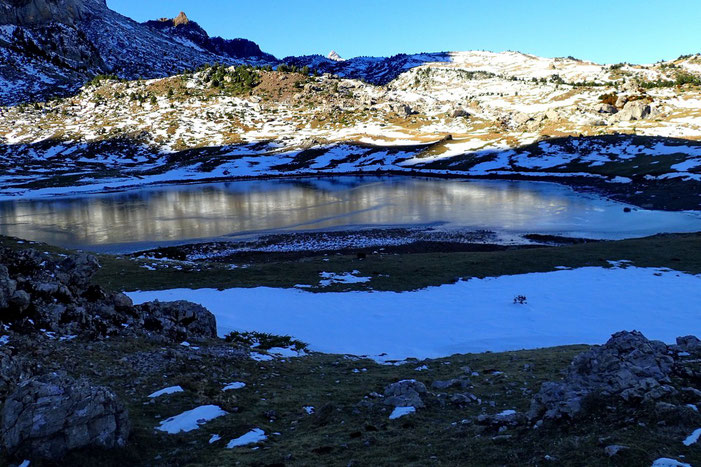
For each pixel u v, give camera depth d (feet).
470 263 164.66
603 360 49.47
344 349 95.81
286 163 636.07
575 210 303.68
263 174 581.12
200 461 41.55
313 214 318.24
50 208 369.91
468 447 39.83
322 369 77.10
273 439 47.29
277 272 156.56
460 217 292.20
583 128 620.08
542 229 252.83
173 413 52.70
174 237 254.27
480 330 106.42
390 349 96.12
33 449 39.09
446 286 140.15
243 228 275.59
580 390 44.80
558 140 563.89
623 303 120.88
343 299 128.16
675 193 325.21
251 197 409.28
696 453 32.81
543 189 401.70
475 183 457.27
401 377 69.62
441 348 96.58
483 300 127.13
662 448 33.76
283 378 70.44
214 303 122.31
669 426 36.55
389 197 385.09
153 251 217.97
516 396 55.77
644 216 277.64
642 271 148.46
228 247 228.43
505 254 176.86
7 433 39.83
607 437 35.88
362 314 116.98
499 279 146.51
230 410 54.39
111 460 40.81
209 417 51.93
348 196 399.03
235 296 128.77
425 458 38.63
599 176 426.92
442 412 51.88
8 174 562.66
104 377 61.52
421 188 437.58
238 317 112.37
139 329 82.53
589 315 113.60
